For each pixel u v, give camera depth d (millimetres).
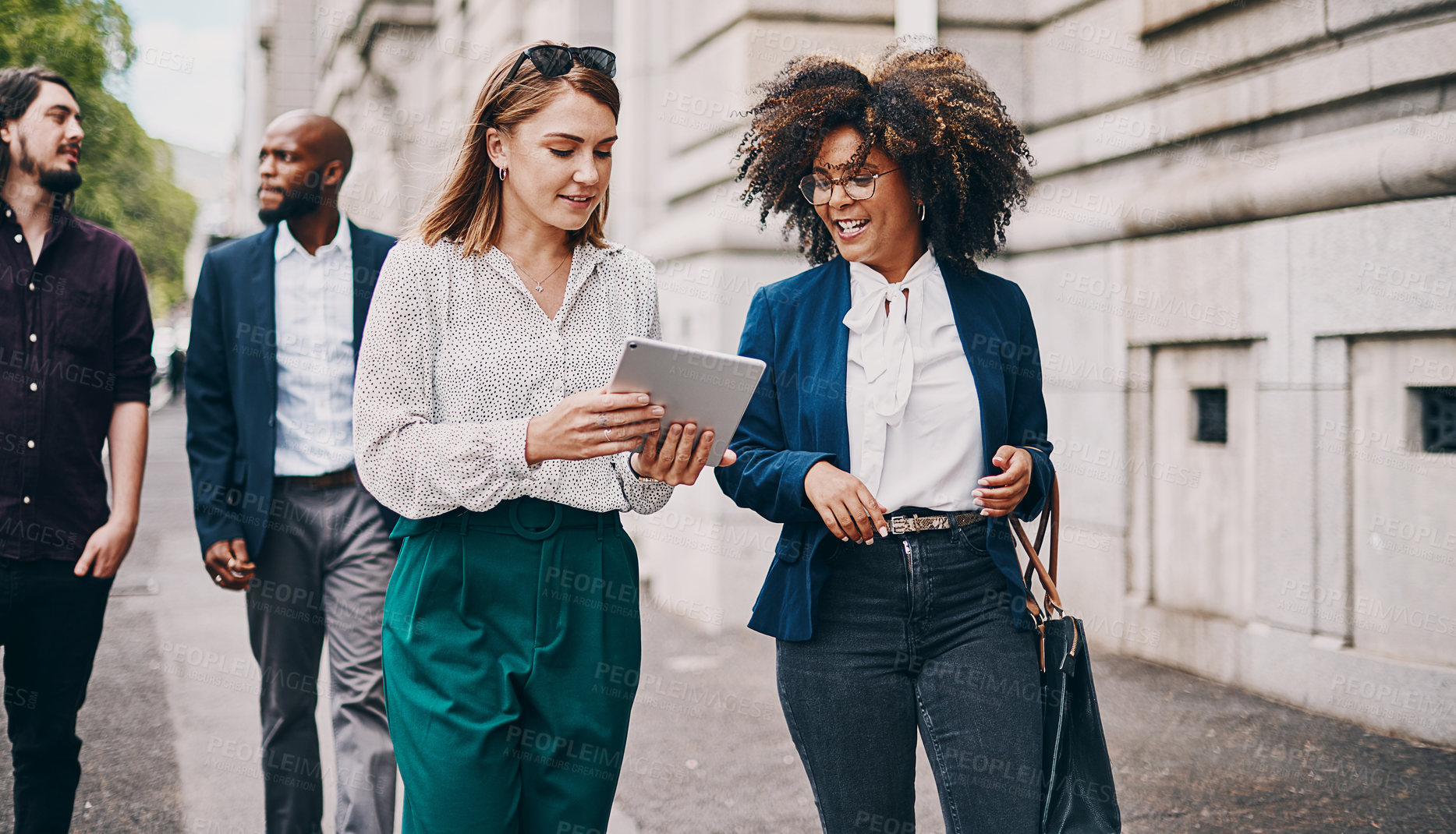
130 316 3027
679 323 6617
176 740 4348
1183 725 4258
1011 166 2299
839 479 2053
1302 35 4367
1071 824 2074
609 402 1767
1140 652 5230
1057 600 2279
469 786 1860
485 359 1961
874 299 2203
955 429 2182
